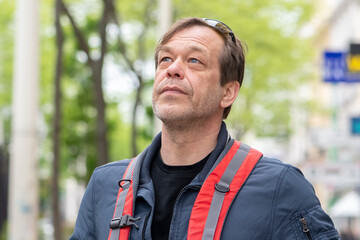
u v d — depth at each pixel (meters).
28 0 9.57
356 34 32.75
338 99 35.31
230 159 2.44
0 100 24.14
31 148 9.38
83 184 23.81
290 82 24.86
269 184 2.37
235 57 2.60
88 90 20.44
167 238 2.41
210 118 2.52
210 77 2.49
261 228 2.30
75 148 21.55
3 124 27.39
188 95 2.44
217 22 2.58
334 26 38.84
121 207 2.48
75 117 21.09
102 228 2.51
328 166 15.03
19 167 9.31
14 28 23.22
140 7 18.05
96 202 2.61
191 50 2.49
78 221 2.67
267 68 22.64
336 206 20.36
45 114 23.38
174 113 2.43
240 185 2.37
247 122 25.81
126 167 2.63
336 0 36.97
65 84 20.83
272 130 27.92
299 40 23.80
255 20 20.41
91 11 17.41
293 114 28.23
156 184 2.51
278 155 21.39
